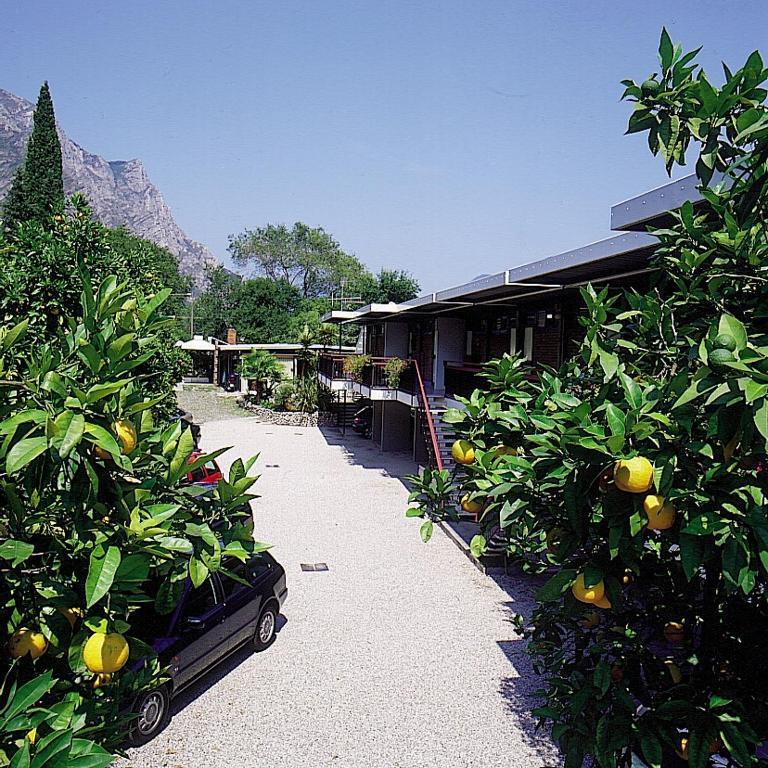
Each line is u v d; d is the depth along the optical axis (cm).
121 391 280
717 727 308
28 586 278
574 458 282
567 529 333
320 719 729
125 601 283
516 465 328
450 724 723
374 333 3344
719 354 231
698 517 248
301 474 2197
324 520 1592
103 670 268
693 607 366
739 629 349
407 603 1073
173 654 700
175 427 340
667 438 264
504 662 871
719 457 265
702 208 651
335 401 3600
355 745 682
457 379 2162
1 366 271
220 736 691
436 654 891
